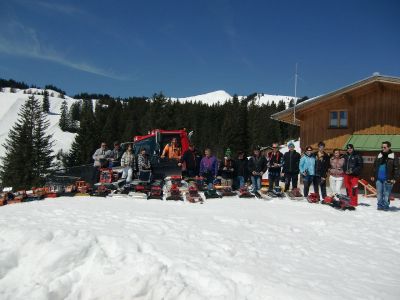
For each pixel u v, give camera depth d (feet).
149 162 50.29
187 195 41.16
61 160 185.16
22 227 23.52
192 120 303.68
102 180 48.37
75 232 22.95
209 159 48.91
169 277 18.94
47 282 18.84
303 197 44.04
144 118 223.51
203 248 23.03
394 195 52.19
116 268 19.47
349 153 42.57
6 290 18.54
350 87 55.72
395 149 52.65
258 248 24.21
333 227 31.65
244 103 317.42
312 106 61.16
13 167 152.05
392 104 55.83
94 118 214.90
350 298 17.62
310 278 19.79
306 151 45.44
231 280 18.81
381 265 22.90
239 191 45.75
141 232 24.94
